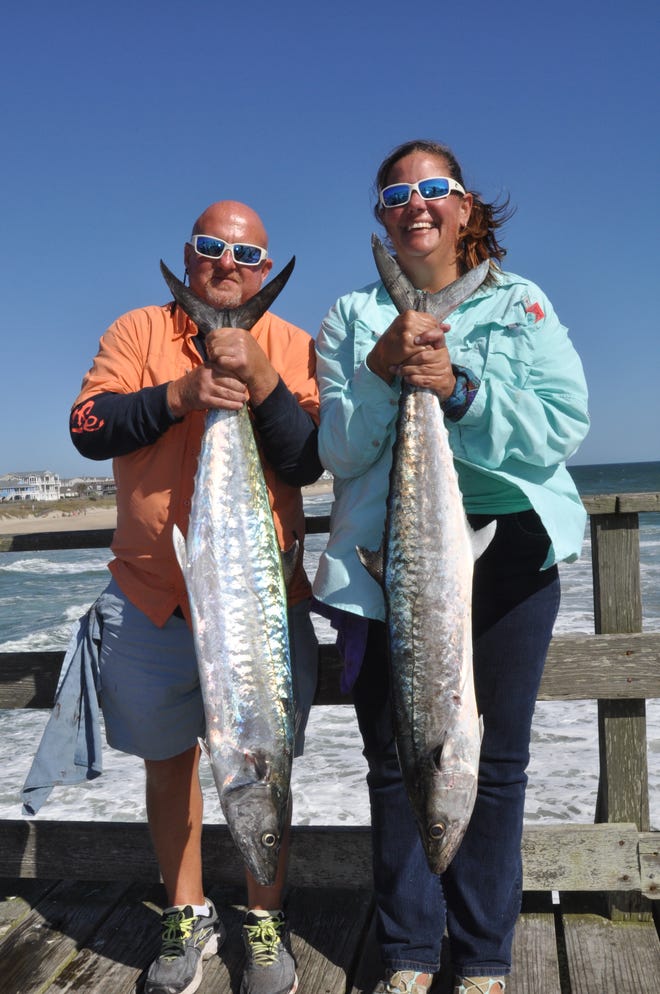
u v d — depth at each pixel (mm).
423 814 2180
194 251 2795
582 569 15414
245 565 2307
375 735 2523
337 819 4953
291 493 2801
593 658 2902
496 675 2451
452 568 2205
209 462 2371
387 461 2504
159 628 2678
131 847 3215
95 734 2746
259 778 2203
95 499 121250
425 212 2510
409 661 2203
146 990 2623
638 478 88312
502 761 2475
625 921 2904
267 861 2203
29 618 16016
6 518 86688
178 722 2715
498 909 2475
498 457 2350
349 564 2482
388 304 2658
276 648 2293
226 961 2801
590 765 5789
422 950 2510
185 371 2779
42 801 2705
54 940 2965
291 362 2848
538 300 2453
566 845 2885
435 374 2236
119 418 2537
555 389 2418
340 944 2854
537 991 2564
